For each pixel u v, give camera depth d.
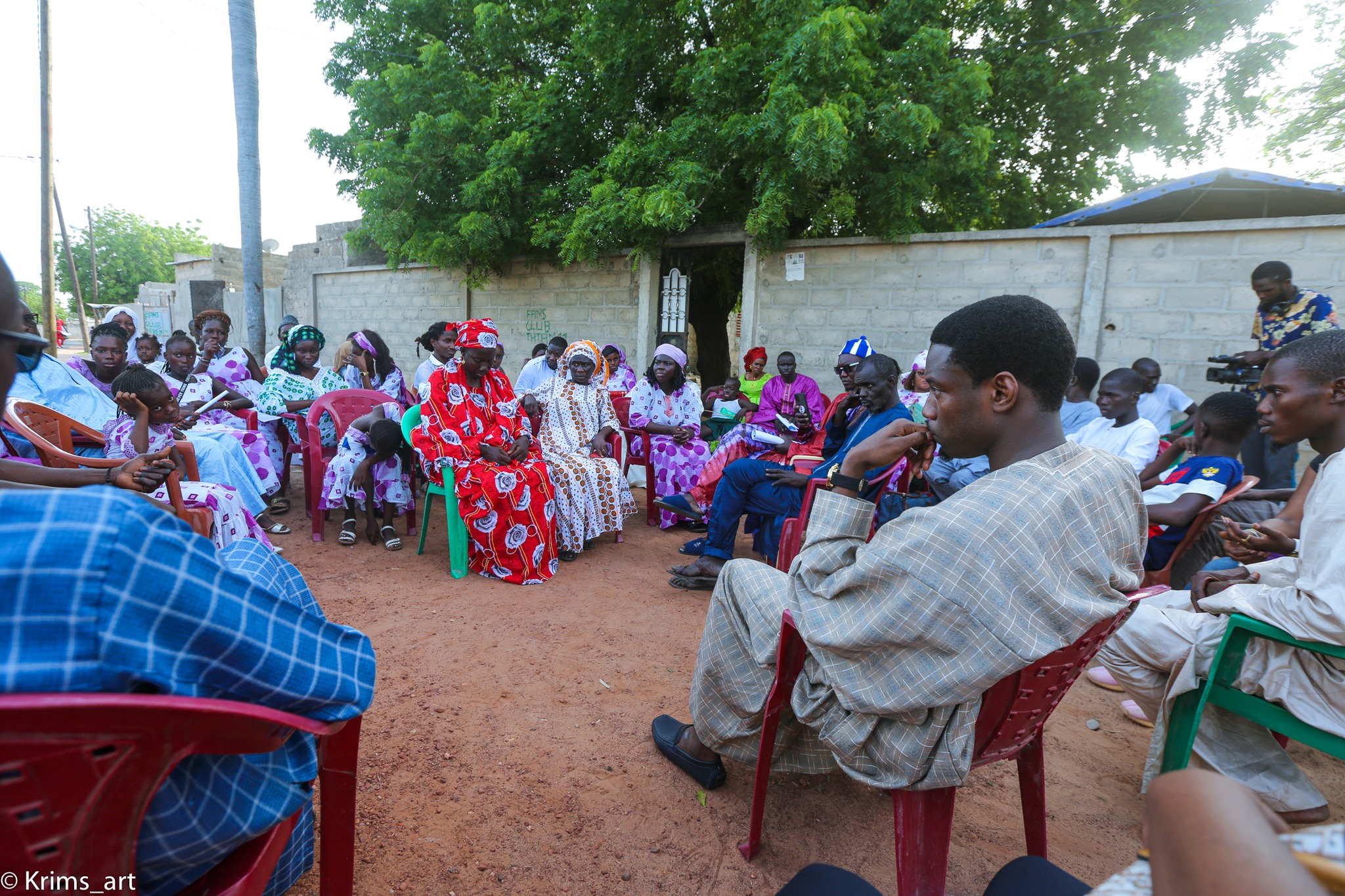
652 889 1.88
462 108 8.84
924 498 3.18
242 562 1.51
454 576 4.27
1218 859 0.45
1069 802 2.34
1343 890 0.45
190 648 0.95
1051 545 1.26
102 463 3.11
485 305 9.89
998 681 1.39
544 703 2.82
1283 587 1.97
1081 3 8.09
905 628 1.32
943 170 7.28
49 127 11.34
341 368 7.09
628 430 5.76
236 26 8.59
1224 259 5.95
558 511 4.66
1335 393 1.91
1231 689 2.02
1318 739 1.85
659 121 8.69
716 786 2.31
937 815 1.48
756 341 7.92
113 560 0.85
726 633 2.09
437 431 4.23
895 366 3.36
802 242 7.54
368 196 8.87
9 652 0.82
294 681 1.08
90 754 0.86
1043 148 9.24
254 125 8.88
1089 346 6.46
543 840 2.04
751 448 5.20
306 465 5.21
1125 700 3.10
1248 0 7.57
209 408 5.05
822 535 1.56
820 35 6.12
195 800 1.04
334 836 1.33
